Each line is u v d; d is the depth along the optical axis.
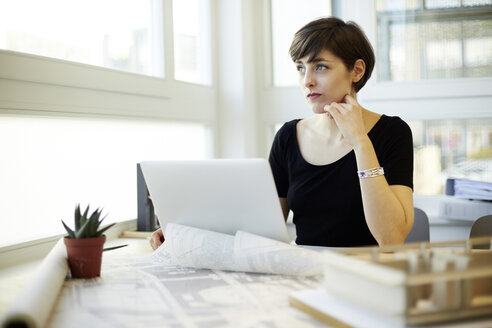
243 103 2.61
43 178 1.70
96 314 0.93
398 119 1.66
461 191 2.26
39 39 1.69
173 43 2.27
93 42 1.92
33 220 1.66
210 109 2.57
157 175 1.33
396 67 2.51
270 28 2.78
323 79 1.51
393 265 0.83
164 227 1.38
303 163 1.68
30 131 1.65
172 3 2.27
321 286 1.08
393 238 1.41
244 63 2.61
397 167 1.56
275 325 0.85
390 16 2.49
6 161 1.57
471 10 2.41
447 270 0.78
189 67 2.51
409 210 1.49
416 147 2.52
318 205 1.63
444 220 2.34
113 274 1.23
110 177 1.99
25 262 1.54
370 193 1.42
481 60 2.42
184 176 1.30
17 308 0.80
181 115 2.33
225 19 2.61
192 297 1.02
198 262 1.25
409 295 0.75
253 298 1.01
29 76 1.56
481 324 0.78
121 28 2.06
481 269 0.79
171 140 2.35
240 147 2.62
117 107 1.93
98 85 1.83
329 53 1.50
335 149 1.66
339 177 1.61
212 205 1.29
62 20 1.78
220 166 1.25
